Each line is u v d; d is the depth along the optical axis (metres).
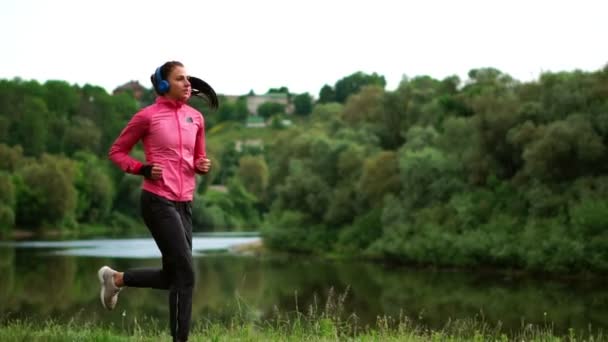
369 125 74.69
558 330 22.03
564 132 43.09
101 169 113.69
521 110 48.06
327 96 177.62
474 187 51.47
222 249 68.25
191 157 6.61
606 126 43.19
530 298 31.88
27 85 134.38
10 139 114.69
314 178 67.88
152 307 24.45
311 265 51.12
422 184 54.47
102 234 98.50
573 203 42.03
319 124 88.12
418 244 49.69
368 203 63.28
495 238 44.75
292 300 29.05
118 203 114.69
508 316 25.67
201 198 118.06
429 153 55.12
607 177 42.34
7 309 24.27
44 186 95.00
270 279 40.19
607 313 26.69
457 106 68.56
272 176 79.81
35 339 7.82
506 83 70.44
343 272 45.62
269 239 67.31
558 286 36.81
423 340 10.84
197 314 21.81
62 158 105.31
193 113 6.70
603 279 38.94
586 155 42.56
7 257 53.59
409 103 72.38
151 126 6.45
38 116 117.25
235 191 131.38
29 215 94.56
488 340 13.90
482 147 50.66
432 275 43.72
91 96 142.88
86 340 7.92
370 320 22.73
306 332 10.59
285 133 84.06
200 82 6.97
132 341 8.12
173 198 6.45
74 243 74.75
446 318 24.28
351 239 60.53
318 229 66.00
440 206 52.16
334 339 9.87
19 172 95.94
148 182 6.46
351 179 65.62
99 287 33.28
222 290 33.47
